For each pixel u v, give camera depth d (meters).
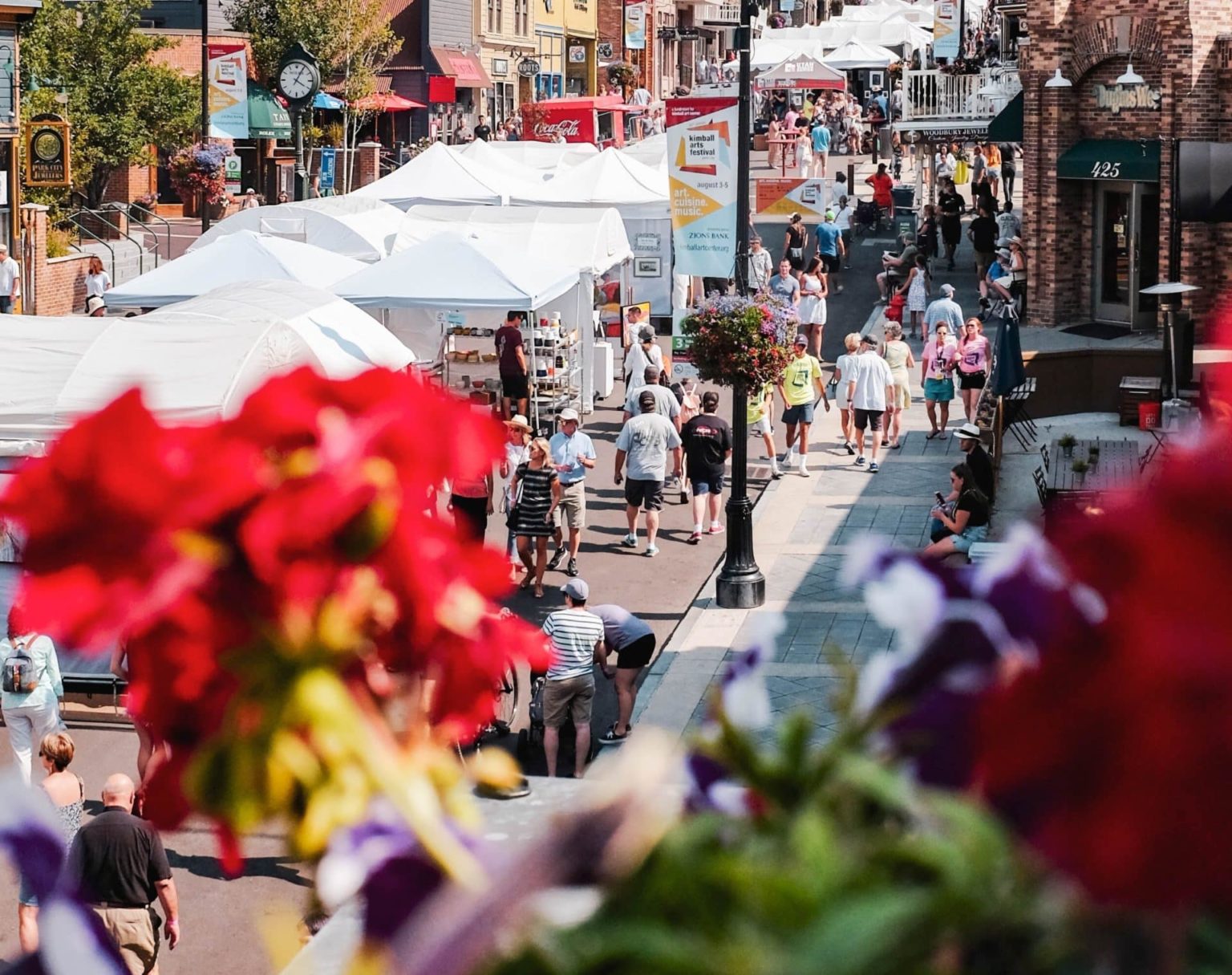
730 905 0.92
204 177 49.97
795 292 38.72
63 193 48.56
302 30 61.69
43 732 15.84
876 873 0.92
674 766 1.08
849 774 1.03
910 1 91.31
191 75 61.66
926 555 1.12
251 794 1.12
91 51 50.28
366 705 1.18
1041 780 0.92
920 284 42.25
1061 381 32.53
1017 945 0.90
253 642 1.13
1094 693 0.91
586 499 28.34
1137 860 0.88
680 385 30.14
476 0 81.31
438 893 1.09
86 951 1.13
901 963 0.88
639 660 16.34
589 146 55.59
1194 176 29.23
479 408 1.21
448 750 1.20
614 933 0.90
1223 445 0.94
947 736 1.06
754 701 1.14
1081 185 39.34
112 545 1.11
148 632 1.12
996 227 46.75
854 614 20.56
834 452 30.95
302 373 1.18
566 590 16.00
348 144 67.12
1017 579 1.04
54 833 1.15
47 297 41.56
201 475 1.12
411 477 1.18
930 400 31.50
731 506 21.58
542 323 34.16
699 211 22.34
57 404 18.11
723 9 110.25
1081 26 38.06
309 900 1.16
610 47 100.38
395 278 30.25
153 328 19.23
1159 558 0.92
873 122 77.31
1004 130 40.47
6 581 15.18
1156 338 37.38
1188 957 0.88
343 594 1.15
